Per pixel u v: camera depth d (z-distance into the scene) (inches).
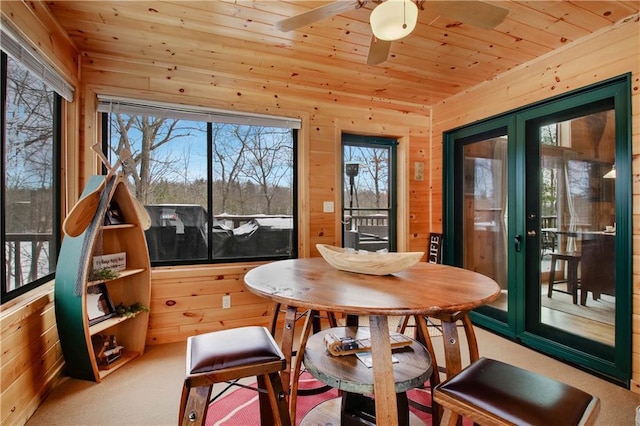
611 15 83.0
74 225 80.0
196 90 114.2
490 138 127.6
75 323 81.1
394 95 140.6
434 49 101.1
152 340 108.2
